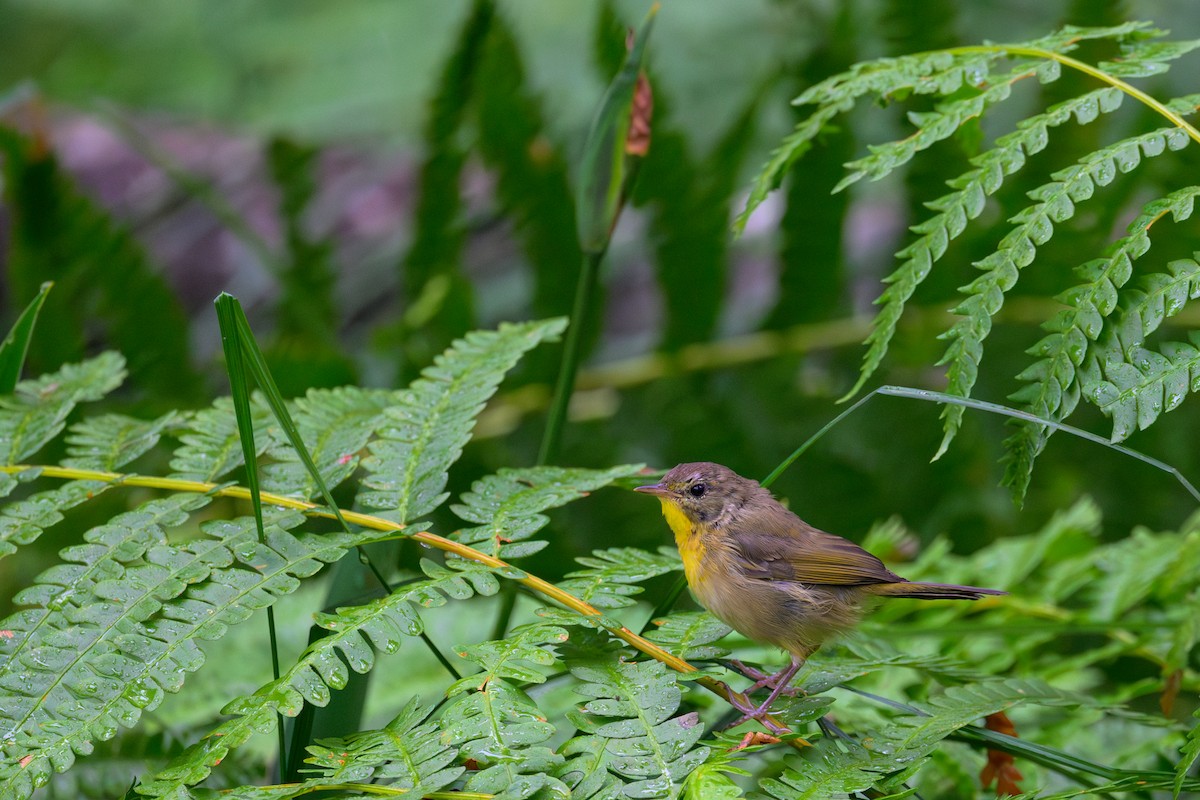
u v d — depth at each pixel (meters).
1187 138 5.29
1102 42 9.51
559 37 15.56
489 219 11.78
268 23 16.61
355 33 16.38
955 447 10.16
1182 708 8.36
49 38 16.27
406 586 5.12
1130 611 8.64
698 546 6.59
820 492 10.29
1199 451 9.99
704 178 10.48
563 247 10.67
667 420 10.52
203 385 10.22
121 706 4.43
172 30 16.55
